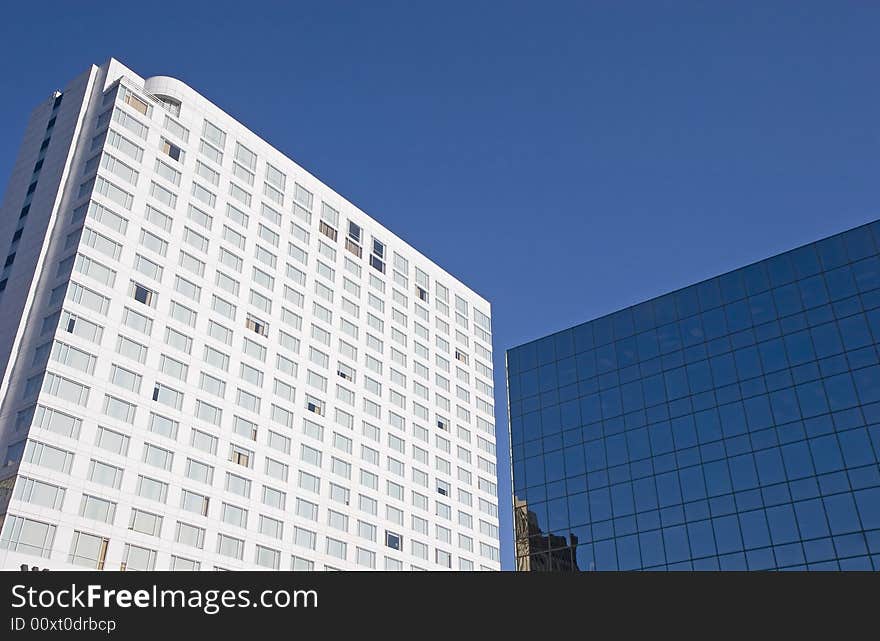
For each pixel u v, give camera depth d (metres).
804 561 52.94
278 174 98.50
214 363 81.81
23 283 74.94
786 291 64.19
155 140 85.31
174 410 76.25
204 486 75.94
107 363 72.62
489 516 110.19
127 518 68.69
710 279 69.31
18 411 67.38
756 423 60.34
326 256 100.69
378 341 103.62
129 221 79.50
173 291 80.69
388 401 101.38
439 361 112.94
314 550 83.75
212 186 89.31
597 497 65.94
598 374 72.12
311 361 92.69
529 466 72.06
